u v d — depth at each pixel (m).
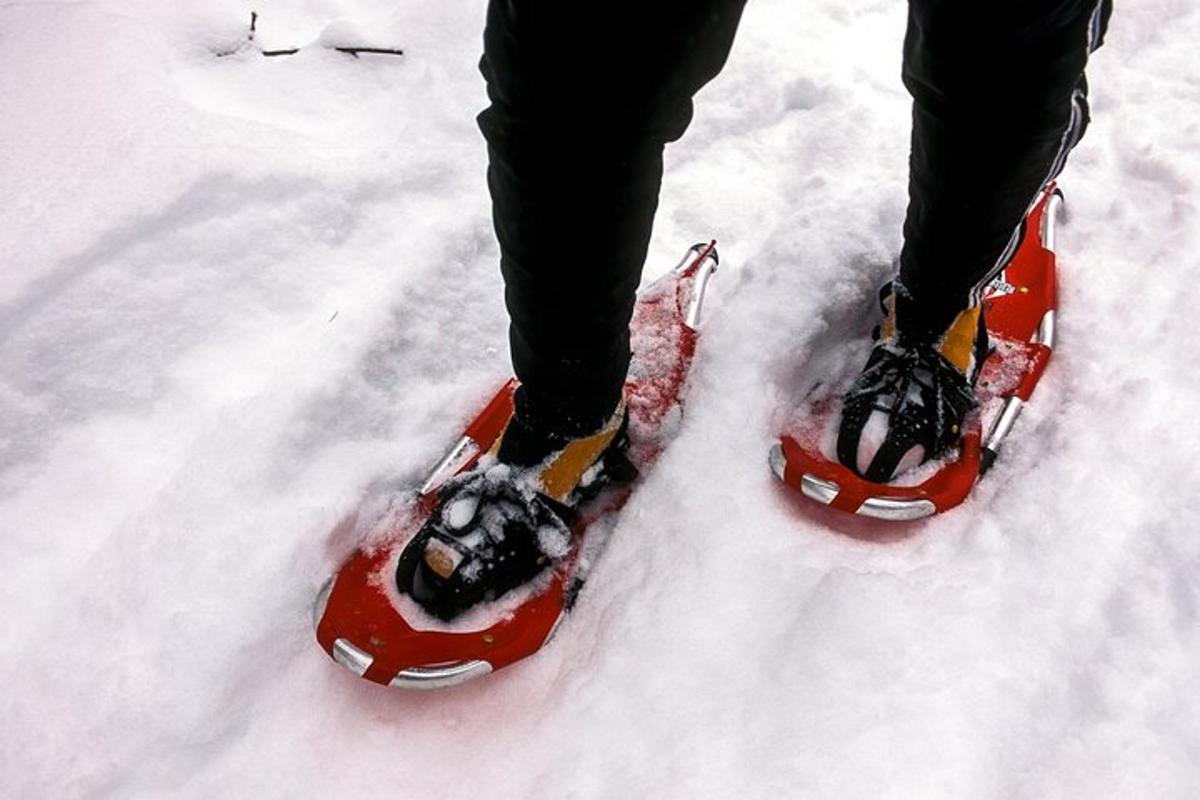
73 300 1.46
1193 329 1.48
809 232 1.52
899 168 1.81
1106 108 1.94
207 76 1.88
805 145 1.88
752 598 1.20
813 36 2.09
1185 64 2.01
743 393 1.39
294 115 1.85
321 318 1.53
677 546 1.25
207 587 1.20
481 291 1.61
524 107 0.83
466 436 1.35
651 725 1.09
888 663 1.11
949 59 1.00
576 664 1.18
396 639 1.12
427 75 1.92
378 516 1.32
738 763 1.05
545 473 1.17
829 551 1.27
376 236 1.66
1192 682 1.10
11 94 1.74
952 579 1.22
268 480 1.30
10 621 1.19
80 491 1.31
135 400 1.40
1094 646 1.14
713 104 1.95
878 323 1.49
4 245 1.50
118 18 1.91
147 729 1.12
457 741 1.15
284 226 1.63
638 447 1.34
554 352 1.04
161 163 1.64
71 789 1.08
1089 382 1.43
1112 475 1.30
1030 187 1.14
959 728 1.06
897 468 1.27
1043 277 1.57
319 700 1.17
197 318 1.50
